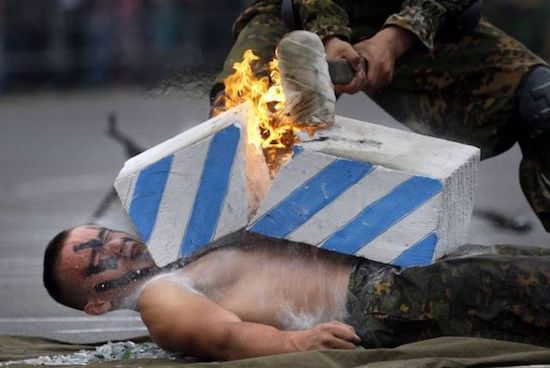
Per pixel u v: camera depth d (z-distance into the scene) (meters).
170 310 9.58
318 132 9.97
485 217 19.25
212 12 49.41
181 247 9.67
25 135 39.38
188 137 9.84
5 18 51.66
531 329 9.41
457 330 9.46
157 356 10.10
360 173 9.48
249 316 9.73
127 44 50.22
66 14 51.38
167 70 13.87
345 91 10.80
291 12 11.53
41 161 32.72
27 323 13.38
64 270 10.50
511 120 12.16
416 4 11.34
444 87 12.29
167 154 9.66
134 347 10.45
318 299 9.73
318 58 9.91
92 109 45.59
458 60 12.20
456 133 12.38
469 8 11.91
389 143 9.94
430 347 9.07
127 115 35.84
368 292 9.62
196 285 9.80
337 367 8.80
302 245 9.83
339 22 11.09
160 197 9.66
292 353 8.99
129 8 50.38
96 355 10.32
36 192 26.45
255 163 9.79
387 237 9.49
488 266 9.43
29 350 10.78
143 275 10.41
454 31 12.03
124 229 10.77
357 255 9.56
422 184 9.39
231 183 9.61
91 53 51.03
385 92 12.64
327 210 9.55
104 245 10.49
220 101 11.35
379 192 9.47
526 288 9.37
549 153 12.11
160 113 29.16
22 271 17.06
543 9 45.69
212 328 9.43
